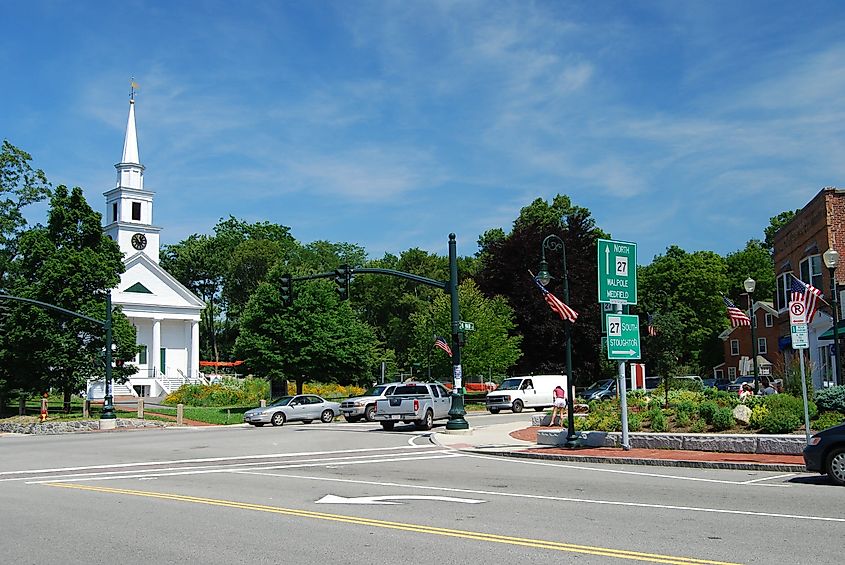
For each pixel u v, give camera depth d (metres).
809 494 12.81
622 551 8.62
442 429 30.11
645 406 25.52
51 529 10.60
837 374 24.20
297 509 11.97
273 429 35.16
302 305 48.88
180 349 71.81
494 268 60.94
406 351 84.69
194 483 15.88
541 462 19.70
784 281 40.62
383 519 10.92
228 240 102.75
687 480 15.19
